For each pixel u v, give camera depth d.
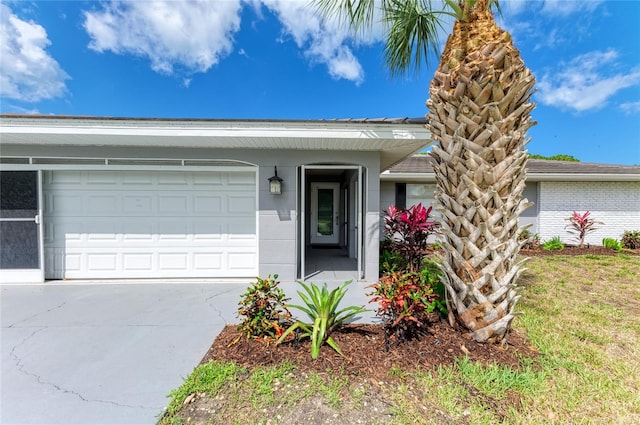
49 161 5.47
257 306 3.09
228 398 2.28
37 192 5.46
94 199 5.70
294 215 5.56
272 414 2.12
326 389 2.34
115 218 5.75
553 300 4.66
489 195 2.71
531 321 3.74
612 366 2.77
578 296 4.88
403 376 2.50
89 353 3.03
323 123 4.52
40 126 4.36
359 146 5.20
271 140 4.79
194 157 5.41
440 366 2.62
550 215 10.38
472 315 2.91
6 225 5.44
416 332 3.13
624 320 3.86
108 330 3.56
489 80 2.52
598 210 10.33
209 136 4.54
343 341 3.06
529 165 11.30
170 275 5.84
